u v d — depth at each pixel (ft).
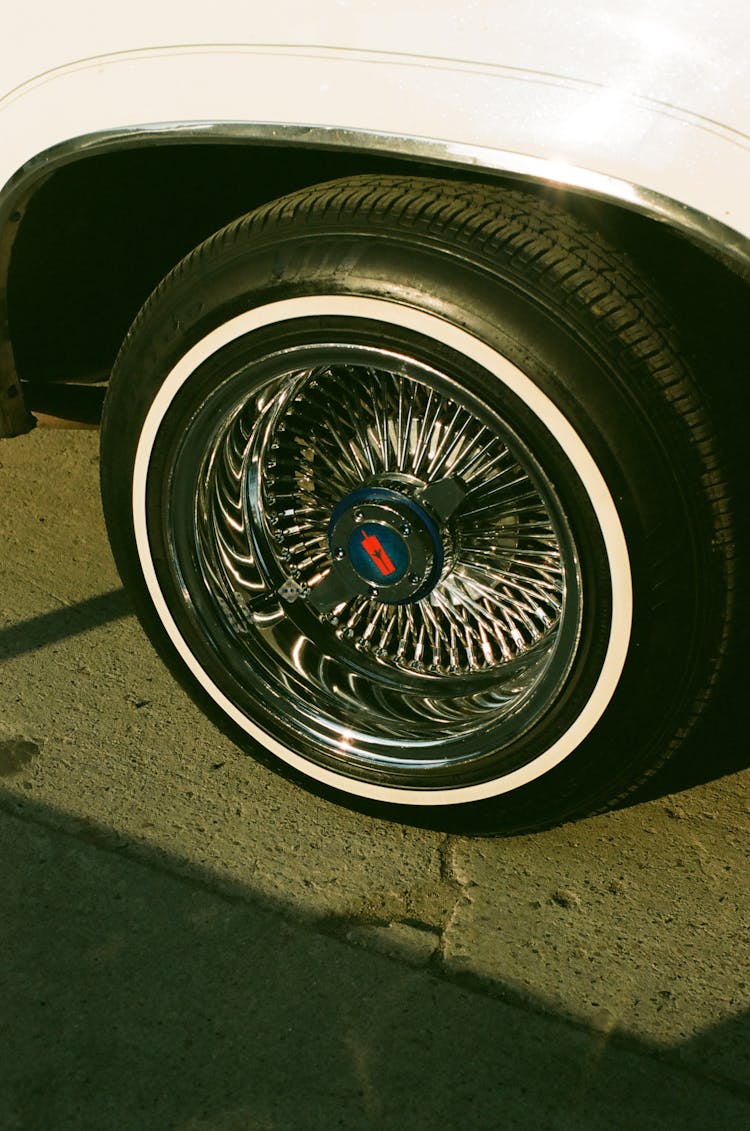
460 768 6.54
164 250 7.20
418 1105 5.54
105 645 8.30
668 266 5.74
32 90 5.78
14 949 6.21
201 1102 5.52
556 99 4.88
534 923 6.44
